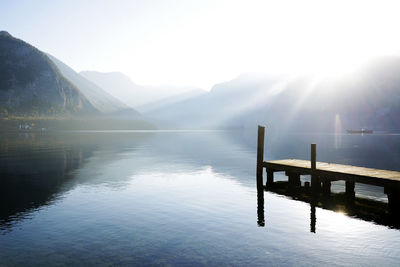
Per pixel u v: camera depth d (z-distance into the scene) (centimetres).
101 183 2009
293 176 1906
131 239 1019
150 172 2483
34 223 1184
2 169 2619
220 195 1683
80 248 944
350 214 1332
